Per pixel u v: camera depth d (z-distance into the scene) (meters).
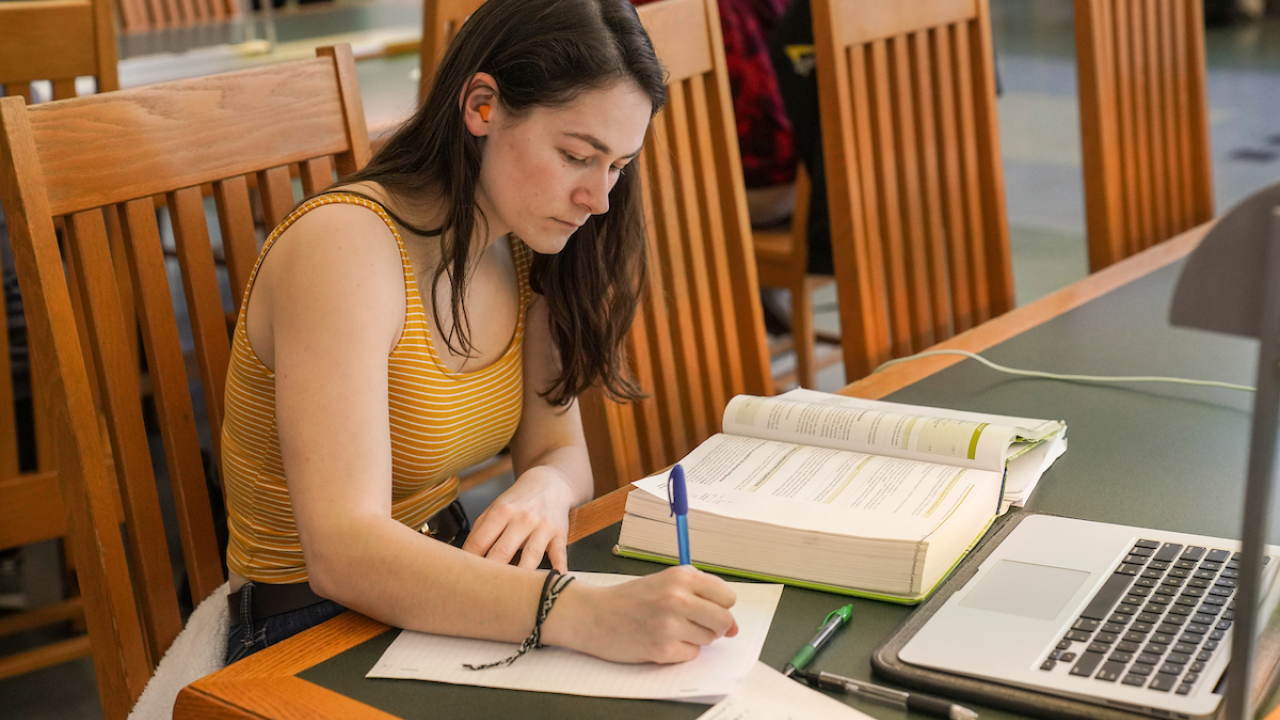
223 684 0.85
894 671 0.81
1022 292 3.73
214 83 1.25
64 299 1.12
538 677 0.84
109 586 1.17
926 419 1.12
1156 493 1.09
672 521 1.01
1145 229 2.28
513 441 1.36
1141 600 0.87
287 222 1.07
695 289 1.59
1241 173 4.68
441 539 1.25
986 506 1.02
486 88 1.04
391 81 2.86
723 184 1.63
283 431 1.02
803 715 0.77
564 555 1.03
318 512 0.98
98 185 1.15
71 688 2.13
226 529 1.50
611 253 1.25
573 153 1.03
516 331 1.26
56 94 1.88
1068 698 0.76
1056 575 0.92
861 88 1.74
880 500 1.00
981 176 1.96
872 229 1.78
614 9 1.03
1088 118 2.12
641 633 0.84
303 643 0.91
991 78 1.93
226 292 3.63
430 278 1.13
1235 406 1.29
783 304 3.02
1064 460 1.17
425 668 0.87
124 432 1.20
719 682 0.81
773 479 1.06
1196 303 0.62
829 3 1.67
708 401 1.62
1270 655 0.81
